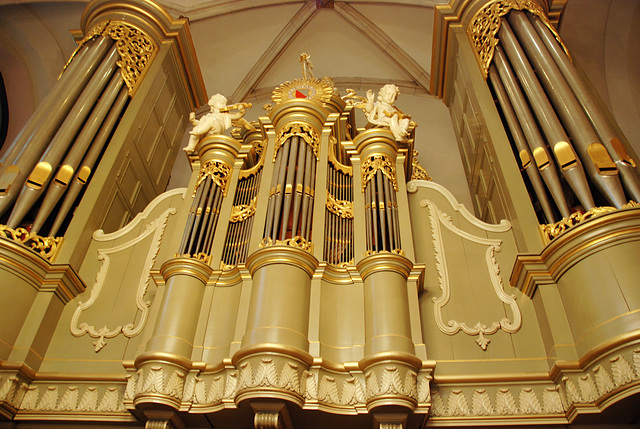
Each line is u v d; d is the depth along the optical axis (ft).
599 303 12.69
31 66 30.01
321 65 36.14
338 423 12.98
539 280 14.42
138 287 16.94
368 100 20.93
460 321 15.25
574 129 17.30
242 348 12.37
